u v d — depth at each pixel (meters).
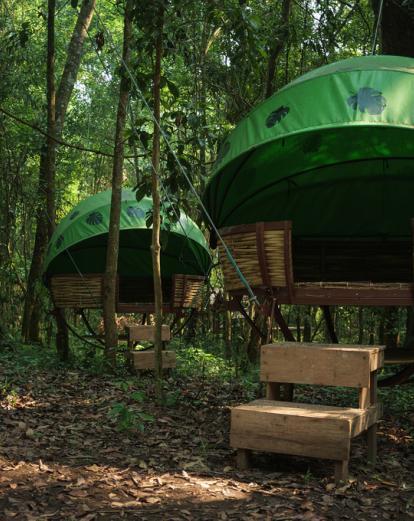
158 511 3.23
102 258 9.66
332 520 3.20
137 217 8.62
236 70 9.55
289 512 3.26
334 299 5.04
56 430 4.74
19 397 5.89
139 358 7.45
